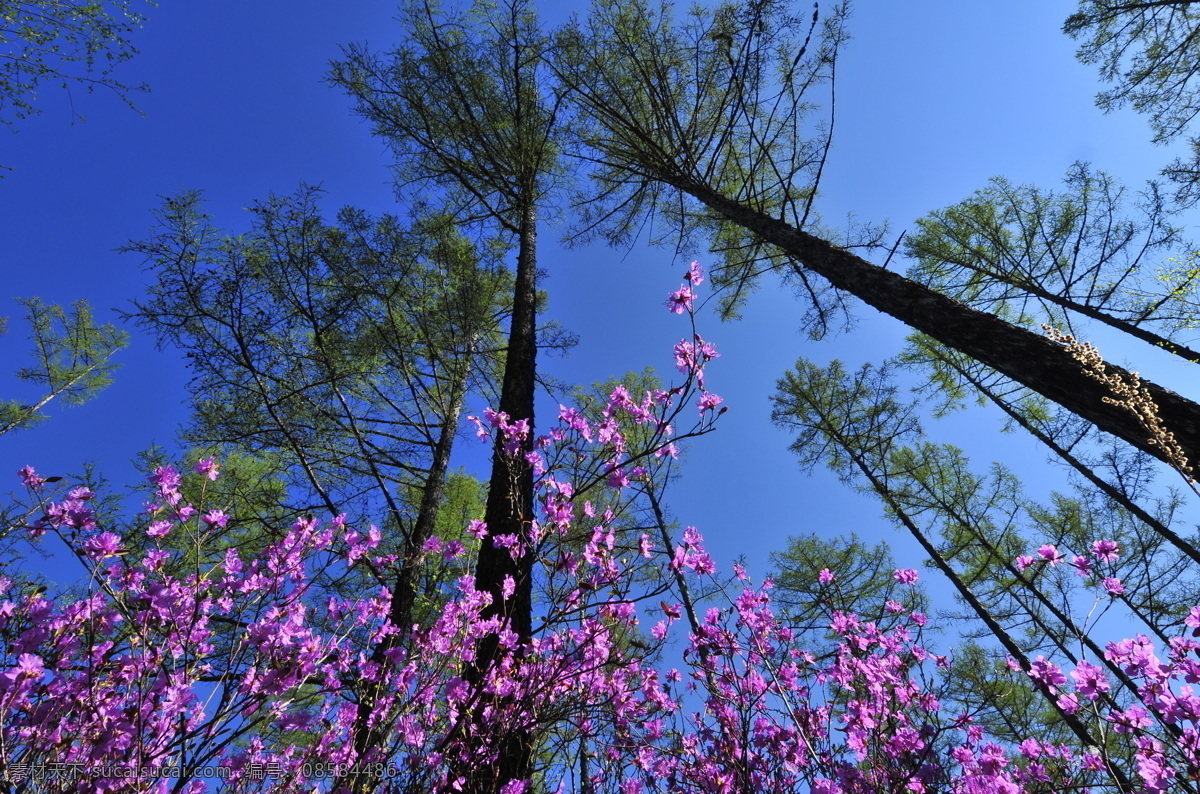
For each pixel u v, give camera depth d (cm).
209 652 186
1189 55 767
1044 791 224
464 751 202
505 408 423
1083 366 276
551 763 253
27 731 143
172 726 160
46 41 340
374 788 187
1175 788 169
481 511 742
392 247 516
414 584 379
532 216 675
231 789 166
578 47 594
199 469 212
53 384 945
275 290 452
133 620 169
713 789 221
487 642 265
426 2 603
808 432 985
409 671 225
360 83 606
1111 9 779
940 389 989
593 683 232
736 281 757
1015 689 522
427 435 539
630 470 248
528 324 521
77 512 170
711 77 596
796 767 232
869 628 291
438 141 666
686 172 608
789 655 295
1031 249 799
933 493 902
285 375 445
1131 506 714
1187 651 183
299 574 223
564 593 229
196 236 400
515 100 656
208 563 276
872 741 238
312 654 183
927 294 379
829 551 891
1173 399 257
